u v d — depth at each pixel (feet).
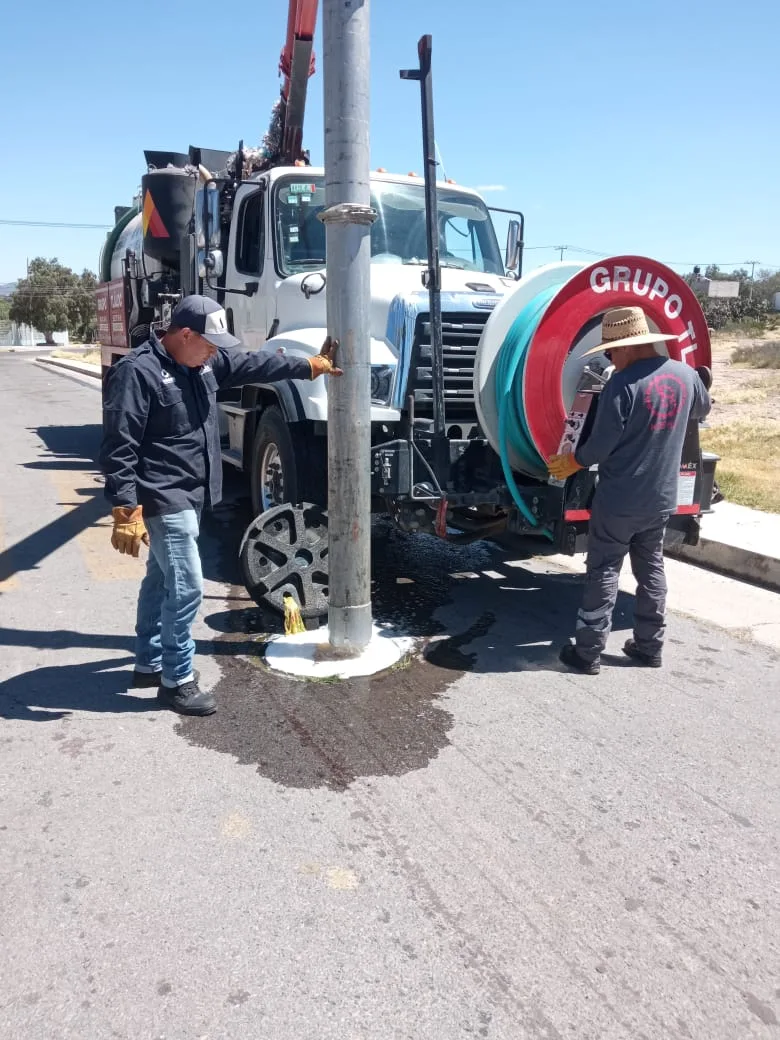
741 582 20.58
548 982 7.91
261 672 14.52
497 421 15.93
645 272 15.29
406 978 7.90
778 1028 7.48
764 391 59.57
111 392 11.51
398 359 16.99
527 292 15.66
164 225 27.94
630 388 13.34
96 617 17.15
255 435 20.93
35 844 9.71
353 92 12.62
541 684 14.43
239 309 22.91
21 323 253.65
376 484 16.07
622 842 10.07
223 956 8.10
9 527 24.63
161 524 12.09
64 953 8.08
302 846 9.79
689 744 12.47
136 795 10.74
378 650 15.37
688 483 16.42
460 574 20.90
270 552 16.16
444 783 11.21
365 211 12.97
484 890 9.14
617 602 18.83
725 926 8.73
